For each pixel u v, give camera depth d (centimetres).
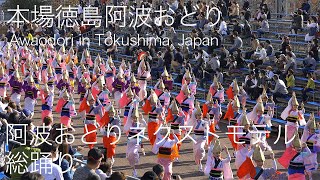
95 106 3619
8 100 3606
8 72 5650
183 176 3319
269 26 6028
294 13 5872
